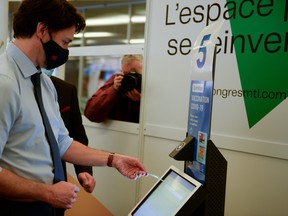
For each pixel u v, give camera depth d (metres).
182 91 1.84
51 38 1.15
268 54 1.52
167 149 1.93
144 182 2.05
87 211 1.84
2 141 1.04
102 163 1.48
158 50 1.95
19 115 1.09
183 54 1.83
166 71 1.91
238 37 1.61
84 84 2.68
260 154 1.55
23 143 1.12
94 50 2.37
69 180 2.23
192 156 1.25
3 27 2.56
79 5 3.09
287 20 1.46
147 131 2.01
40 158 1.17
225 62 1.66
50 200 1.12
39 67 1.22
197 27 1.76
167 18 1.89
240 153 1.63
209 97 1.13
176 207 1.10
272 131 1.52
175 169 1.29
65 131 1.51
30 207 1.14
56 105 1.40
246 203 1.62
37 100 1.19
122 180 2.18
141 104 2.04
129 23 2.70
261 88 1.54
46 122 1.21
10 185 1.05
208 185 1.12
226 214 1.67
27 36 1.15
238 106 1.62
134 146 2.11
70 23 1.18
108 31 3.29
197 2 1.76
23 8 1.14
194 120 1.25
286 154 1.47
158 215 1.16
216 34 1.11
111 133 2.25
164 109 1.93
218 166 1.13
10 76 1.07
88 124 2.38
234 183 1.65
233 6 1.62
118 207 2.21
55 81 1.88
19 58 1.14
